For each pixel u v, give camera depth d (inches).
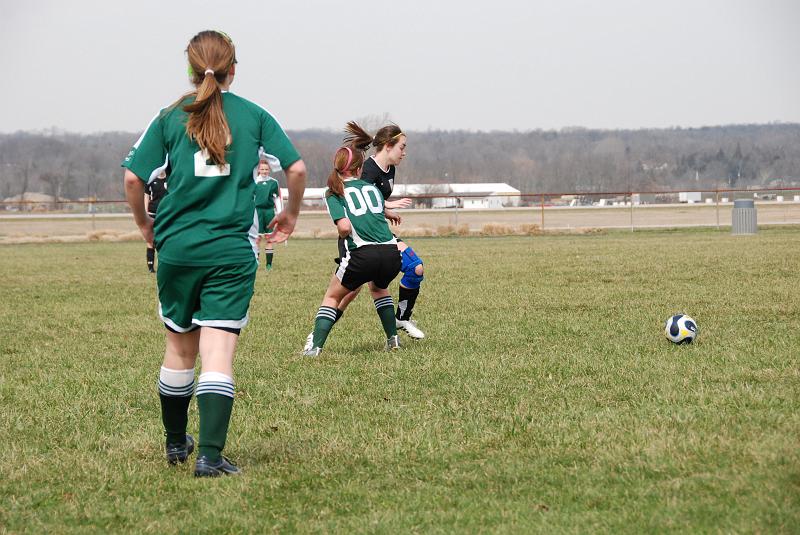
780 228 2412.6
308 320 765.9
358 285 581.3
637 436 353.7
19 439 388.5
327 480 316.2
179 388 334.6
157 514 285.6
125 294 1034.1
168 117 316.8
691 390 438.3
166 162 319.0
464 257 1501.0
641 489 291.4
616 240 1994.3
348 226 558.9
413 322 727.1
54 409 444.5
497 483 307.0
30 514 287.9
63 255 1833.2
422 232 2461.9
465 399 441.1
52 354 619.8
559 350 573.3
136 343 668.7
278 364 555.8
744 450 325.4
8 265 1541.6
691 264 1230.9
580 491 293.9
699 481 294.0
